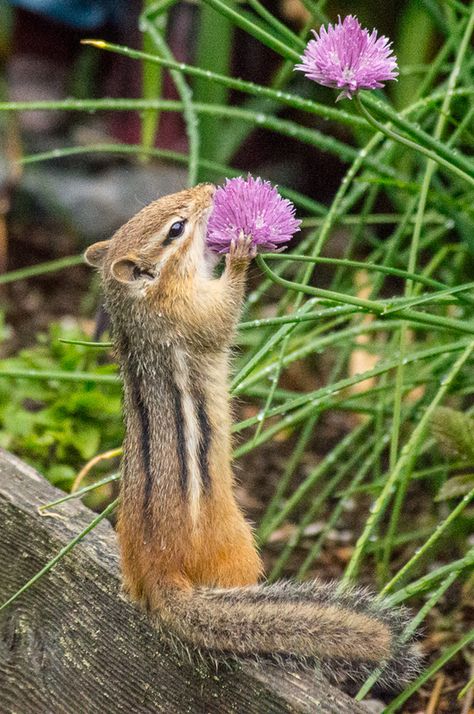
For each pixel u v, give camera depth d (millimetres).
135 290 6469
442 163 5746
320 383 12000
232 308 6375
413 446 6160
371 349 10039
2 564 6613
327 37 5289
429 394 8297
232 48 14984
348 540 9562
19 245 15000
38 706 6336
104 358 10711
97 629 6047
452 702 7145
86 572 6102
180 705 5605
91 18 15898
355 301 5684
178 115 15742
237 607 5254
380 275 8000
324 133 14852
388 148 8172
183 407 6031
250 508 10164
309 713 5047
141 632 5797
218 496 5840
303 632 5117
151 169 15711
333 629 5090
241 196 5613
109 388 9461
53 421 8875
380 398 8586
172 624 5367
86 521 6488
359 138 9406
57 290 14180
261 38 6098
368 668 5328
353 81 5207
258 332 11328
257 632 5176
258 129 15570
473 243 8164
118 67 16047
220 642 5230
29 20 16484
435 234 9070
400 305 5703
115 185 15375
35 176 15477
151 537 5555
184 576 5523
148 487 5668
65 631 6219
